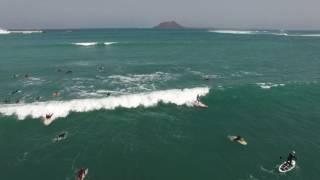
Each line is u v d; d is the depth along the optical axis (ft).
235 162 68.59
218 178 62.80
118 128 84.89
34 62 184.85
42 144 75.10
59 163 67.05
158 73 156.76
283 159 69.62
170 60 203.00
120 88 123.65
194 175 63.93
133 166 66.64
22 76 143.43
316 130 85.35
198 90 115.96
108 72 157.17
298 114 97.71
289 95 117.08
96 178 62.28
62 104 96.37
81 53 234.38
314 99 112.98
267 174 63.82
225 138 80.02
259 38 493.77
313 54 253.85
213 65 185.06
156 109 99.71
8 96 109.09
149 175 63.72
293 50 287.07
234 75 155.12
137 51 254.47
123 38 449.06
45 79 137.90
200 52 254.06
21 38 425.28
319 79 147.02
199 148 74.59
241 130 85.15
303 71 169.37
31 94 112.37
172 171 65.26
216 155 71.51
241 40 425.28
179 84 133.08
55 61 190.39
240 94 116.67
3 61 187.01
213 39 438.40
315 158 70.03
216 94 115.55
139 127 85.87
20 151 71.61
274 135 82.07
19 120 86.99
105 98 102.63
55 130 82.79
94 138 78.64
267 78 148.66
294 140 79.05
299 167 66.18
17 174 62.80
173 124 88.48
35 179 61.41
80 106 97.25
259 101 109.81
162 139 78.89
